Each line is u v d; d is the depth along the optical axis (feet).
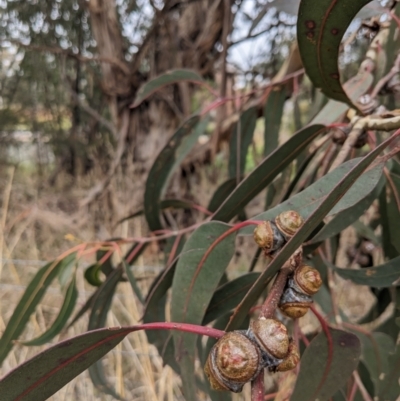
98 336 0.49
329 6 0.60
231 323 0.57
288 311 0.54
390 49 1.05
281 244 0.55
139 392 1.69
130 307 1.91
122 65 2.50
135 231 2.65
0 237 2.29
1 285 2.25
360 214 0.81
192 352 0.75
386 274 0.83
